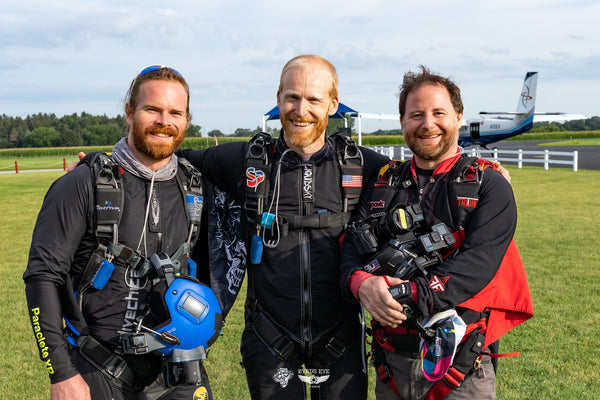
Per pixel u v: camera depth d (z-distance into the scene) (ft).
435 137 6.99
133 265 6.51
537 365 12.71
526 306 6.74
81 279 6.48
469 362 6.64
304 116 7.29
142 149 6.63
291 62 7.44
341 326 7.55
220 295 7.85
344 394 7.57
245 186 7.73
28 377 12.64
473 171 6.82
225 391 11.81
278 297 7.43
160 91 6.54
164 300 6.34
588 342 14.03
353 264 7.05
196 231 7.20
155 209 6.79
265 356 7.46
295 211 7.50
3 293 19.63
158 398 6.80
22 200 50.88
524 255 23.77
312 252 7.41
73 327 6.39
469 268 6.32
